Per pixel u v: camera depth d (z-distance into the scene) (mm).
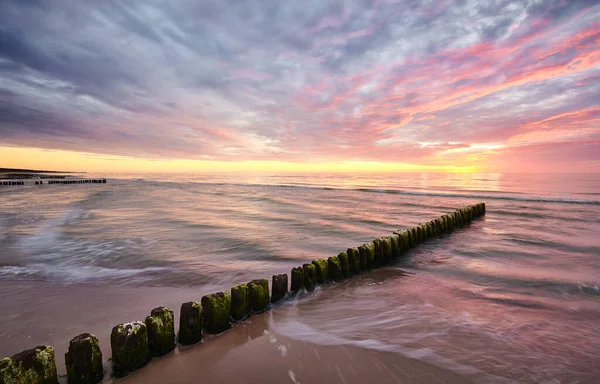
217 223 16969
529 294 7109
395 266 9492
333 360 4094
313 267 7125
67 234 13414
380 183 69250
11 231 13953
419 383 3625
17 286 7266
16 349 4496
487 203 28766
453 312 5941
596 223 18266
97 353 3646
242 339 4699
